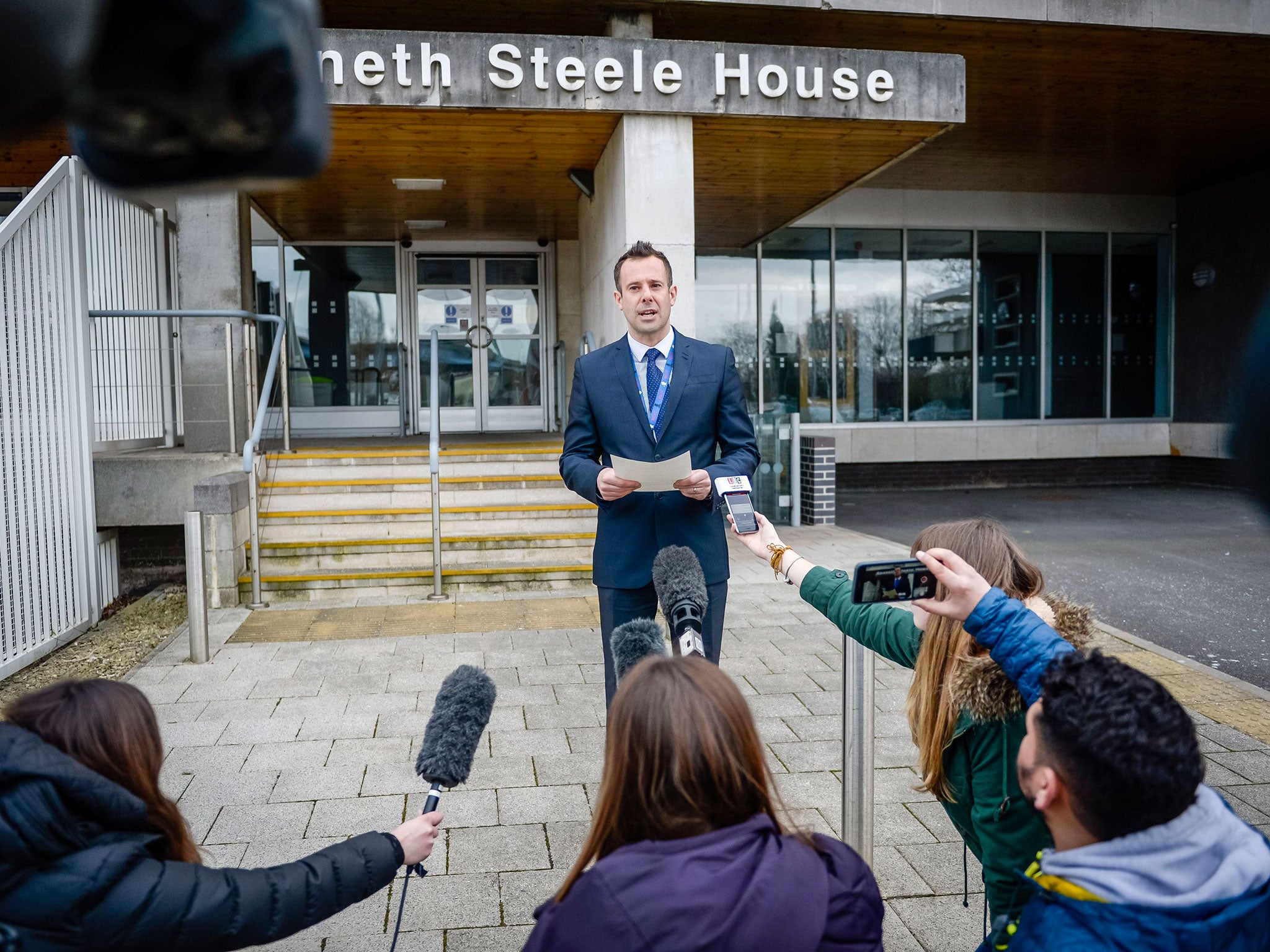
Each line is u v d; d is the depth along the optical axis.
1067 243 14.87
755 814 1.31
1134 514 11.17
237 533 6.67
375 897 2.86
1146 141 12.22
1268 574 7.63
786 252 13.95
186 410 8.16
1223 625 6.11
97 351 7.11
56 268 5.83
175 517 7.08
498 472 8.34
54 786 1.33
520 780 3.68
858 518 11.14
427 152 8.20
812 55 7.27
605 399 3.13
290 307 12.12
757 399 13.89
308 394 12.19
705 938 1.11
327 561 7.17
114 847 1.37
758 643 5.58
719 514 3.15
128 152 0.66
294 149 0.67
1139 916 1.16
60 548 5.77
